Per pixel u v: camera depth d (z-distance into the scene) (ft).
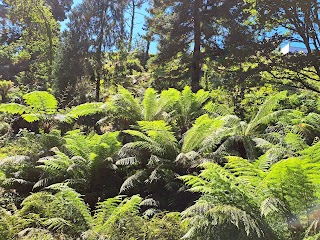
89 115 33.65
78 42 49.73
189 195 17.44
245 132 21.79
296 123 21.65
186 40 40.06
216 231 11.17
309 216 10.73
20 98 50.93
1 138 33.63
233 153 19.60
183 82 39.40
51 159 20.16
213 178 11.78
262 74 34.45
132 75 56.75
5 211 15.08
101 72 50.31
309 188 10.66
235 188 11.27
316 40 31.65
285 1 30.55
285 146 18.71
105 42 51.37
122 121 28.99
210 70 40.50
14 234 13.53
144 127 20.88
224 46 36.22
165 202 17.38
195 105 28.58
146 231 12.67
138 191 18.89
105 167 20.35
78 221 14.46
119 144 21.72
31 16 69.67
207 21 38.22
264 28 35.53
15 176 21.33
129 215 13.61
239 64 34.81
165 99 27.68
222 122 21.06
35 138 26.09
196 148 20.16
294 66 30.09
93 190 20.13
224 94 33.96
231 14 36.40
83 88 49.24
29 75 67.05
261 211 10.59
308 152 12.53
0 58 82.07
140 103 32.42
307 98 30.25
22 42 84.53
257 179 12.10
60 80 48.14
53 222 13.83
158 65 41.57
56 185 15.42
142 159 20.20
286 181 10.77
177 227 12.75
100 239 12.59
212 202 11.41
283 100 29.22
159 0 41.39
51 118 30.22
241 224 10.82
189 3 38.65
